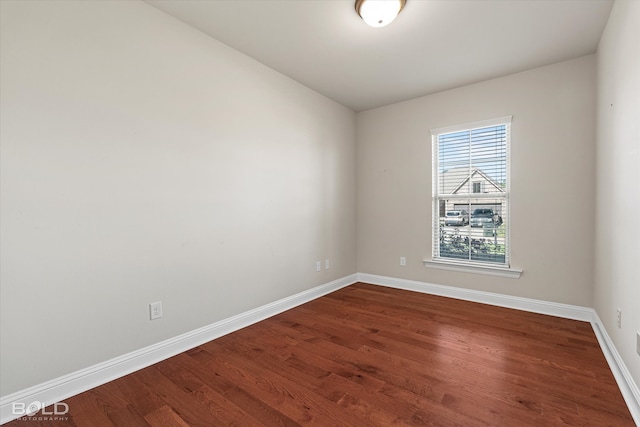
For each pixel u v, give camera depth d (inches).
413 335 96.3
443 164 139.3
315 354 84.4
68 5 65.9
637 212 60.6
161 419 58.7
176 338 85.8
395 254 153.6
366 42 97.3
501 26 88.6
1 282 58.1
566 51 102.9
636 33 61.0
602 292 92.5
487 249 128.6
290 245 124.3
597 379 70.6
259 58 107.6
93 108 69.5
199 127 91.3
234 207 101.7
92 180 69.5
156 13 81.0
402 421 57.6
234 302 102.0
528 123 116.7
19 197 59.8
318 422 57.7
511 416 58.5
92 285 69.8
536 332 97.6
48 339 63.7
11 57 58.7
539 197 115.3
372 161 160.2
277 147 117.9
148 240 79.6
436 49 101.5
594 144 104.4
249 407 62.1
